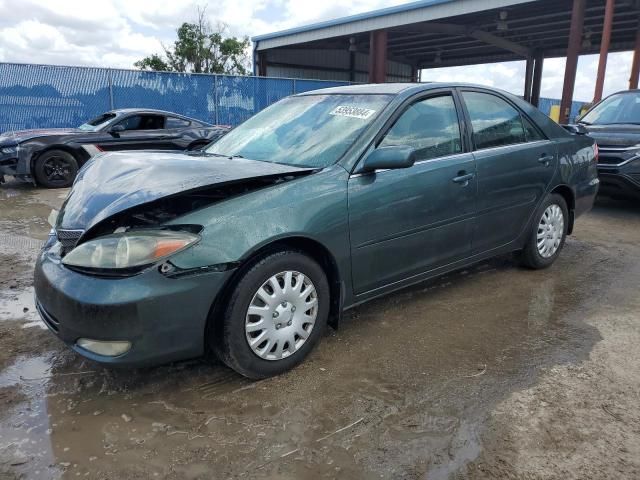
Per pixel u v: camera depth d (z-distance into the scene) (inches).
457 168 142.8
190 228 98.7
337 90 156.1
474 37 936.3
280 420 97.6
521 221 168.9
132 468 84.8
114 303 92.2
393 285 133.6
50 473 83.4
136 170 118.3
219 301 104.3
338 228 116.2
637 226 255.6
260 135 148.9
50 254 110.2
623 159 258.4
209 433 93.7
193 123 429.1
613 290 166.2
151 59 1184.2
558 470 84.8
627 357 122.1
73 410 100.3
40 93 536.7
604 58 559.8
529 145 168.9
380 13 785.6
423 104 142.1
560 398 105.0
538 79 1129.4
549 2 701.3
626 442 91.7
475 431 94.7
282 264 108.2
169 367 116.2
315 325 117.0
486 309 150.4
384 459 87.4
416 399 104.7
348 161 122.3
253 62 1096.8
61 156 362.0
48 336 131.5
